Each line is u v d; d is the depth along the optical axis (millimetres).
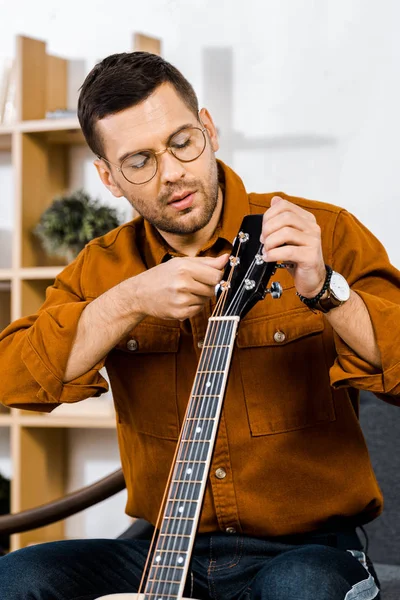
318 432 1605
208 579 1604
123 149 1562
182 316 1448
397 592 1882
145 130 1537
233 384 1618
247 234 1457
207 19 3332
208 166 1572
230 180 1711
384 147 3086
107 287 1771
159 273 1472
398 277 1628
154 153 1548
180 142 1547
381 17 3084
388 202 3084
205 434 1321
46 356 1637
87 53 3537
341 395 1624
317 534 1608
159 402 1680
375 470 2170
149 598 1245
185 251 1697
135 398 1706
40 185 3469
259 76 3260
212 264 1431
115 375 1737
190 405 1350
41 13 3590
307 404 1606
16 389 1688
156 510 1716
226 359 1355
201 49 3340
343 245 1646
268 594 1367
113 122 1564
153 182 1567
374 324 1445
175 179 1541
